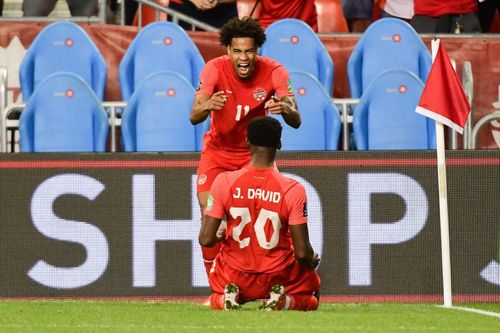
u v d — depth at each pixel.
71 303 31.86
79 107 40.22
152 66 42.72
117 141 42.53
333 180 33.50
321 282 33.41
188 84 40.28
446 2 47.44
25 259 33.53
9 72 44.72
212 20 47.78
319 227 33.50
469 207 33.66
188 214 33.53
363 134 40.62
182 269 33.53
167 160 33.59
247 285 26.59
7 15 50.88
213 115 30.02
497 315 28.11
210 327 23.14
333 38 45.34
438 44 31.41
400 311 28.95
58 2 49.56
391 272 33.53
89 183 33.62
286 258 26.42
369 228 33.53
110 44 45.03
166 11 45.97
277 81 29.66
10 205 33.62
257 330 22.53
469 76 41.84
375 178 33.53
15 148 43.62
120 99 44.88
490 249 33.66
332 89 43.81
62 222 33.59
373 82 40.81
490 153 33.75
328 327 23.28
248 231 26.14
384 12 50.69
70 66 43.12
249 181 25.95
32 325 24.05
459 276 33.59
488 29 49.69
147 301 33.31
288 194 25.84
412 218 33.59
